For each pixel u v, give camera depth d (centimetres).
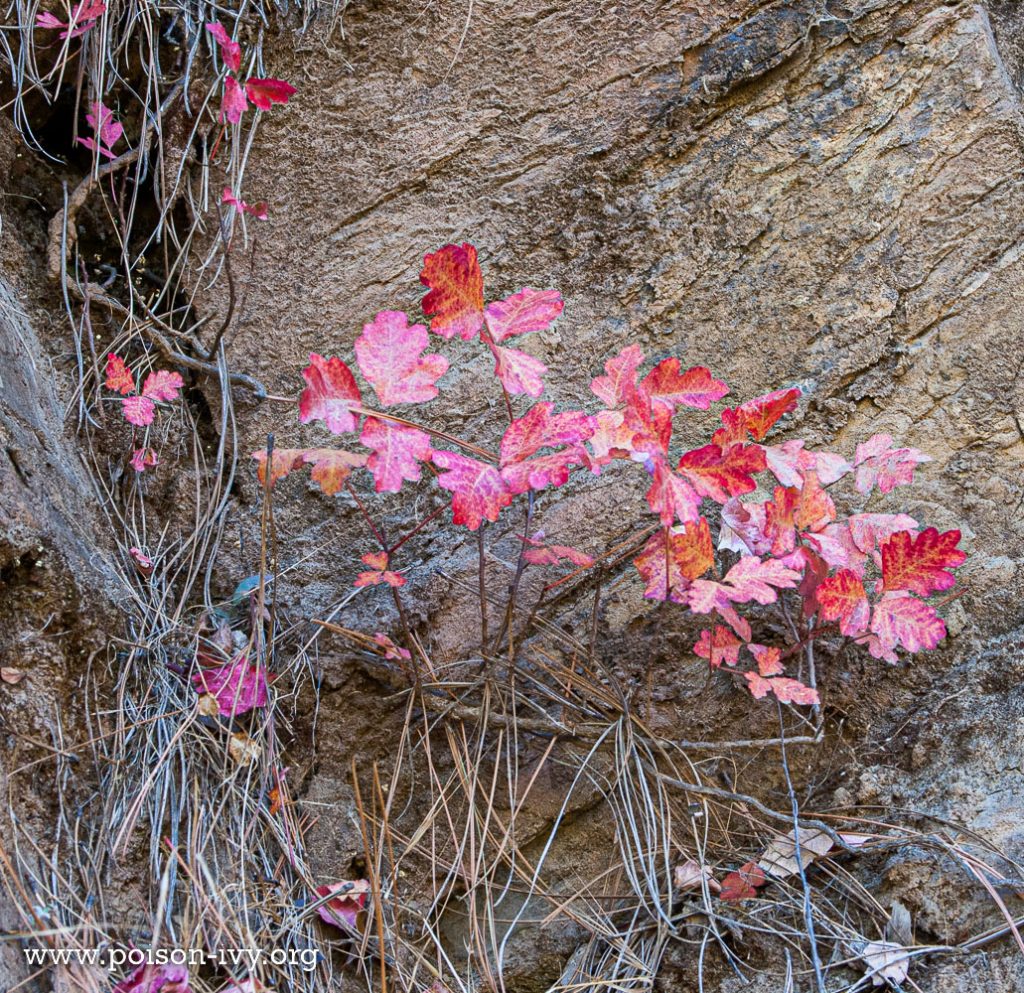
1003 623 113
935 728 111
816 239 120
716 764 112
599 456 99
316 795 110
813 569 108
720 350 119
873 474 108
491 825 110
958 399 117
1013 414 117
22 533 102
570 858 111
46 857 97
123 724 104
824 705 112
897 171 120
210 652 112
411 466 95
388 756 112
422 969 106
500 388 119
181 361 119
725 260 120
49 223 119
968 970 100
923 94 120
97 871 99
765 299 120
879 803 110
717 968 104
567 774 112
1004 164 119
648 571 107
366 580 105
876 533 108
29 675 101
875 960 102
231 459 120
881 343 118
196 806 104
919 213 119
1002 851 105
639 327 120
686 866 108
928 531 102
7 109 120
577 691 113
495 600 115
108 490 116
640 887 107
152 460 116
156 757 105
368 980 103
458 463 97
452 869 108
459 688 112
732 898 106
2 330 111
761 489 117
